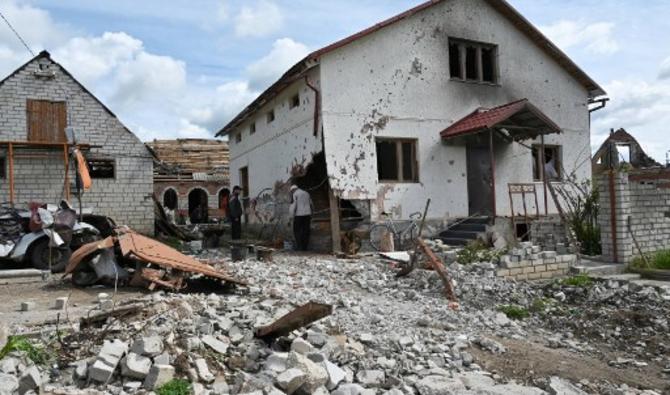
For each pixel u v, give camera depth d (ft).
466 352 18.25
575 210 43.42
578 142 57.62
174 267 25.70
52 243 32.89
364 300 25.84
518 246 35.17
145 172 62.39
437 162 48.98
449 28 50.42
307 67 44.98
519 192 50.06
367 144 45.91
